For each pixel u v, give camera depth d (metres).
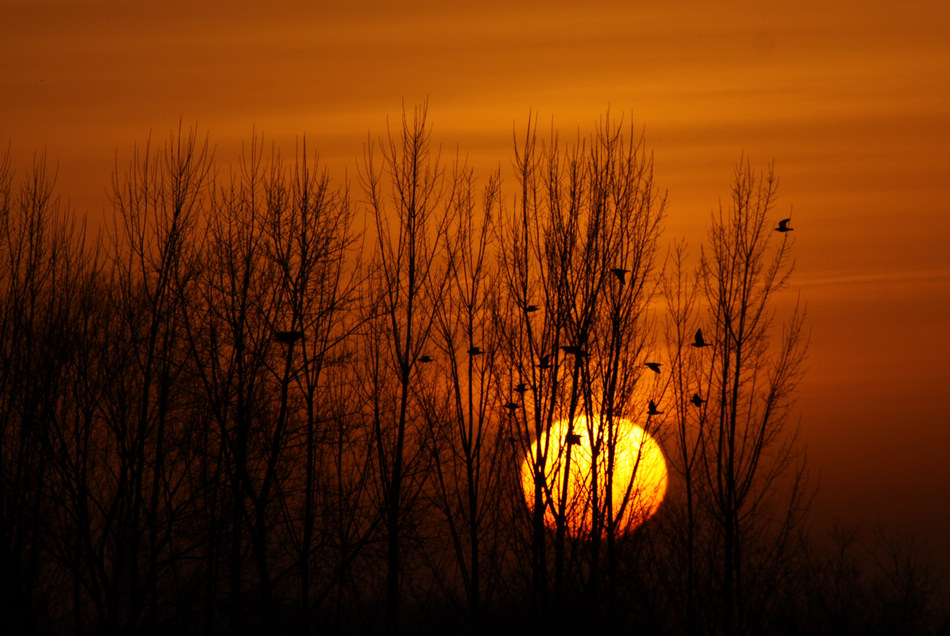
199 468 61.00
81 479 54.38
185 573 63.09
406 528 65.06
